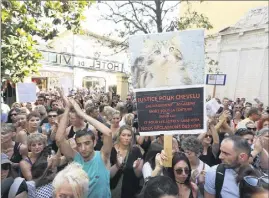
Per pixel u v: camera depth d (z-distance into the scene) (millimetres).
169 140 2811
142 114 2861
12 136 4133
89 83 27125
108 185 3104
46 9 7480
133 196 3738
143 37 2805
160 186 1896
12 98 12547
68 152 3311
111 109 6836
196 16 15133
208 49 22734
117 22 14219
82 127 4793
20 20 7203
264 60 18656
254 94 19281
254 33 19375
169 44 2768
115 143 4090
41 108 6734
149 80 2822
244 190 1720
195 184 2975
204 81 2734
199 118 2768
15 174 3270
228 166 2717
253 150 3635
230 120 6559
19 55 6727
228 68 21188
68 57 24469
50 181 2928
